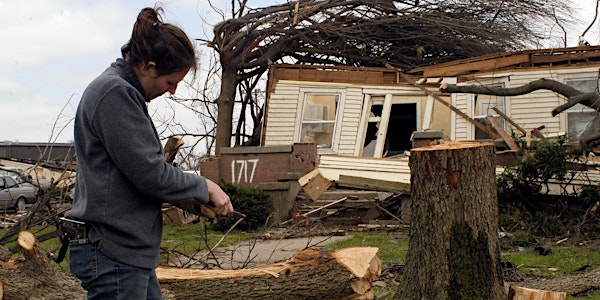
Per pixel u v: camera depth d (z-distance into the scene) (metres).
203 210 2.71
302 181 13.12
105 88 2.45
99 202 2.45
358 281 4.21
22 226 7.24
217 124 20.67
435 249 4.76
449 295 4.67
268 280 4.29
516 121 16.73
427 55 22.34
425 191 4.83
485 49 21.03
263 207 13.74
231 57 20.56
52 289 4.36
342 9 20.73
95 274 2.49
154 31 2.55
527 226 11.01
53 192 7.55
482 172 4.80
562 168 11.73
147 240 2.53
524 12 20.94
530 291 5.03
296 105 18.09
